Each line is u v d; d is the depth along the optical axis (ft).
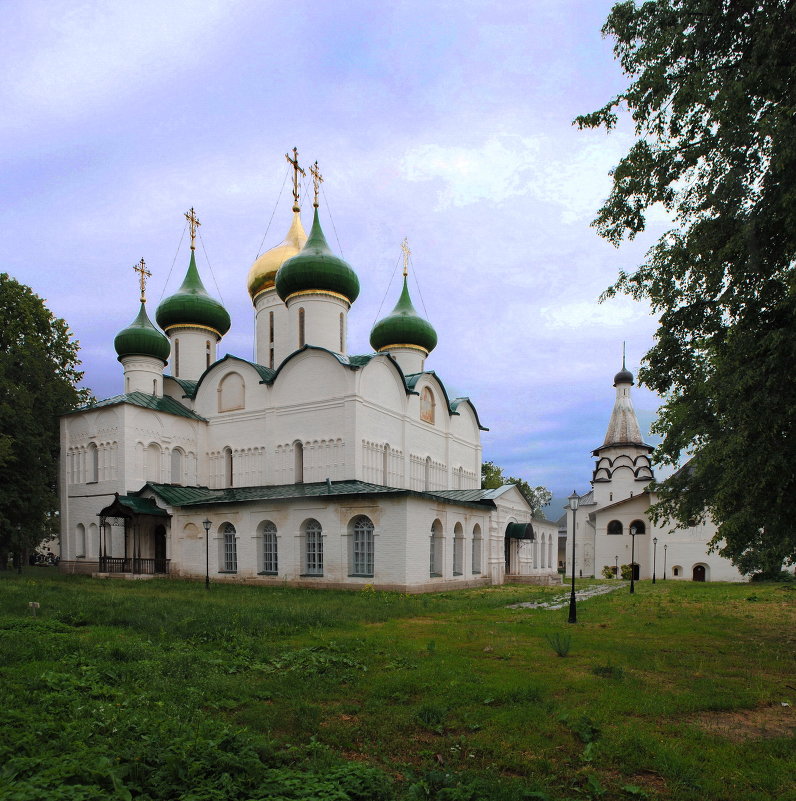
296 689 29.89
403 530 90.38
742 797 19.06
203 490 124.67
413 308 147.23
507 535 125.08
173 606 60.64
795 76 35.40
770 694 30.45
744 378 35.99
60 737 21.49
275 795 17.44
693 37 40.29
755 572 150.71
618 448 208.85
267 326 146.82
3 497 111.24
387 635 46.55
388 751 22.59
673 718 26.45
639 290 48.16
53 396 126.21
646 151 43.57
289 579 99.55
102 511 108.06
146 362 133.18
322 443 111.75
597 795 19.03
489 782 19.29
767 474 37.17
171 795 17.47
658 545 175.83
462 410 150.51
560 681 31.96
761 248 37.11
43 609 57.41
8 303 123.24
